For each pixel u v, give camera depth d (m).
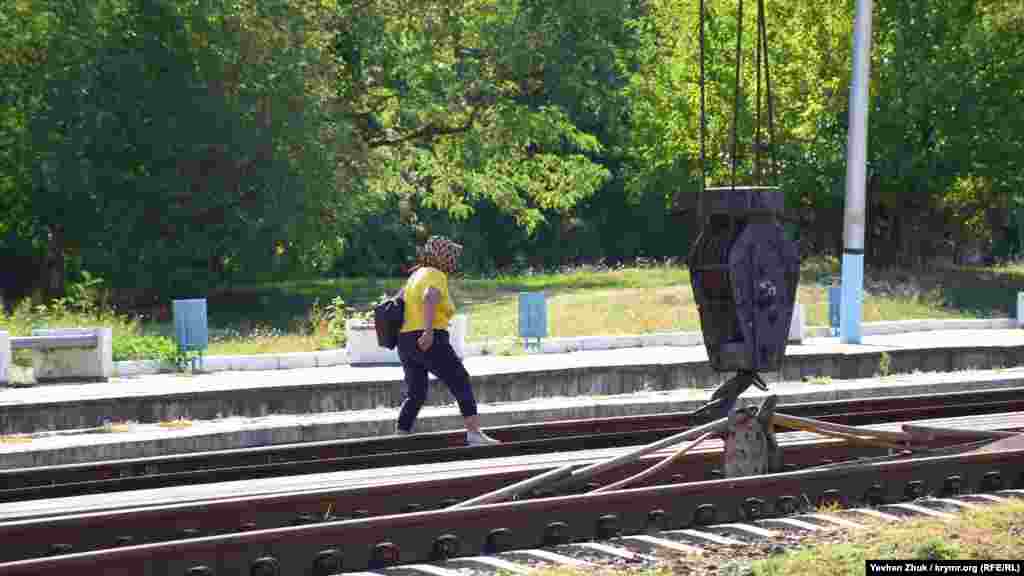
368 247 91.94
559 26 68.25
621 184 100.25
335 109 59.28
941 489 16.06
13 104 55.44
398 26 65.00
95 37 53.66
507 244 102.12
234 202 55.53
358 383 27.50
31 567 11.30
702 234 14.76
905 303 48.16
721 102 61.50
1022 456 16.56
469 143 67.50
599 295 48.56
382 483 15.99
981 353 34.88
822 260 60.09
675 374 30.69
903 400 23.89
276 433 24.06
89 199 54.94
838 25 56.44
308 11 58.66
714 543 13.15
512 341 35.38
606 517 13.79
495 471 16.58
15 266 66.06
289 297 59.06
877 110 55.59
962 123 55.06
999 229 76.12
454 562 12.55
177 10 53.31
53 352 28.84
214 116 53.03
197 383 27.95
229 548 12.20
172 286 57.19
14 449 21.50
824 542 12.83
